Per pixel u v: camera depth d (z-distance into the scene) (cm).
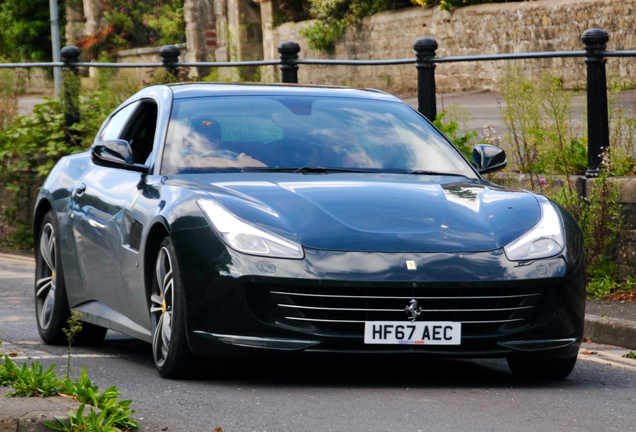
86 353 1272
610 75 1769
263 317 968
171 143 1184
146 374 1080
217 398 943
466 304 981
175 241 1006
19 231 2833
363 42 5725
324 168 1169
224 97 1276
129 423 813
